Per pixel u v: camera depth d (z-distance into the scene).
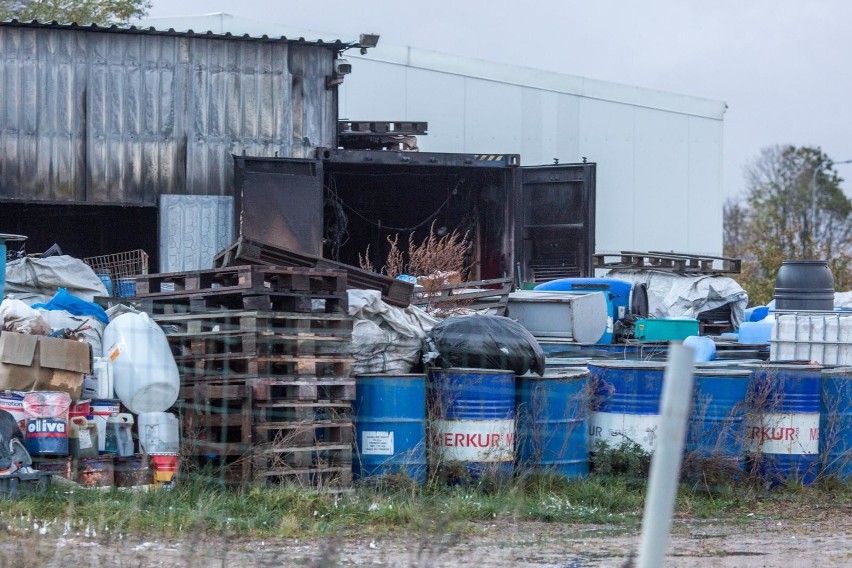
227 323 17.98
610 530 16.22
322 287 18.53
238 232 38.28
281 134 39.38
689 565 13.76
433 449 18.62
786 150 145.50
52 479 15.98
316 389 17.78
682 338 28.17
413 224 48.09
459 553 13.95
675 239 54.03
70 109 37.09
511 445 19.00
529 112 52.78
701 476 19.66
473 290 30.38
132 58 37.81
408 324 19.47
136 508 14.84
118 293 27.05
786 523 17.53
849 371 21.36
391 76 51.88
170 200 38.09
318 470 17.55
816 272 31.58
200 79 38.50
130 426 17.09
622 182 53.47
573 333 26.53
